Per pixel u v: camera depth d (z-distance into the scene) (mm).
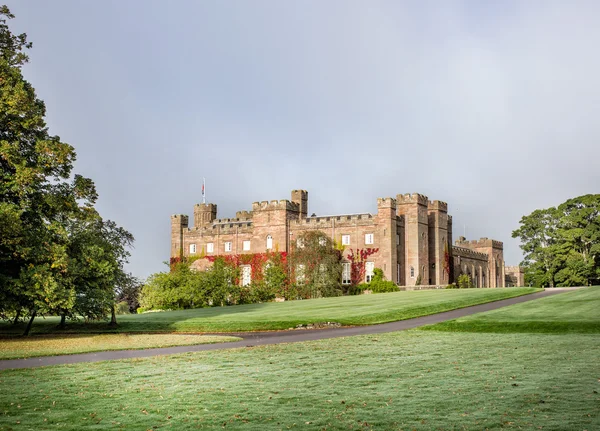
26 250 36594
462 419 15047
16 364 25609
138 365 24562
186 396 18391
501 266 115500
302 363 23969
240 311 58062
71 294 37406
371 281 84812
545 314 40500
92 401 18000
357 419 15336
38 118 39656
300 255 85438
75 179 43000
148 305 76812
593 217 98250
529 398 16844
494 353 25188
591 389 17734
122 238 50312
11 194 38344
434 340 30484
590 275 95875
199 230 101188
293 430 14602
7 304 37094
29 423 15734
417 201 88062
